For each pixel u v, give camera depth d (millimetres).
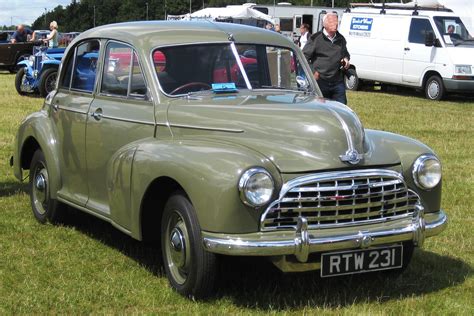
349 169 4023
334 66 8453
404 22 18125
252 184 3762
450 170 8391
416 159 4352
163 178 4180
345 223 3998
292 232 3855
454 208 6535
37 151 5941
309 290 4449
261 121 4219
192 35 5047
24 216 6109
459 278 4734
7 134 10445
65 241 5414
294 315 4035
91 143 5160
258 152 4012
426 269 4910
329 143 4027
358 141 4098
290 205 3865
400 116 13578
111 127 4938
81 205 5297
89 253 5117
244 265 4797
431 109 15117
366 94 18703
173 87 4746
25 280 4512
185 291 4188
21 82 16703
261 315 4012
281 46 5332
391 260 4160
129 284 4461
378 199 4082
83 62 5539
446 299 4328
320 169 3939
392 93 19219
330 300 4285
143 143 4496
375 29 18953
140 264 4887
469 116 13898
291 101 4582
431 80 17250
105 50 5250
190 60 4883
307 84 5426
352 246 3930
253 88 5012
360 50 19359
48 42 21219
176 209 4133
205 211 3854
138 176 4340
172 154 4117
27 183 7344
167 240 4312
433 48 17188
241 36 5172
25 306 4094
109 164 4754
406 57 17953
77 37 5723
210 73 4902
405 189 4191
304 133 4074
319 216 3928
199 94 4750
